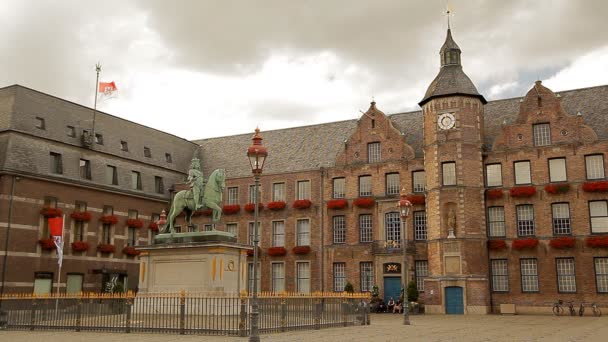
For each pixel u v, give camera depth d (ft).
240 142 200.34
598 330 85.20
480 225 142.82
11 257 137.08
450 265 140.77
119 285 150.82
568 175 141.18
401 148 161.79
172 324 77.66
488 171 150.10
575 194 139.74
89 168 161.17
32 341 64.18
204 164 198.80
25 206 142.10
